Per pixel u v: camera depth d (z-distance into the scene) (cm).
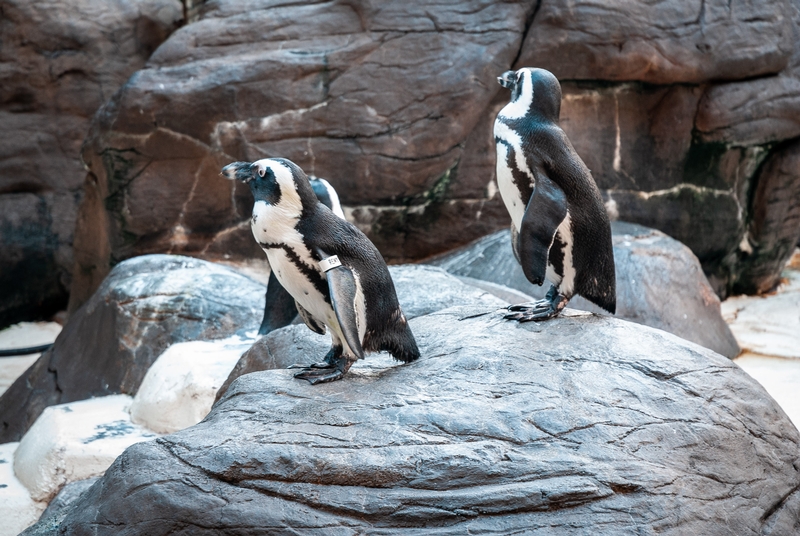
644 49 995
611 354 441
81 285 1192
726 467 388
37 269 1317
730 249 1179
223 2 1064
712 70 1028
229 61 1003
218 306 807
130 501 355
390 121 987
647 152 1080
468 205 1071
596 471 358
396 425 377
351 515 344
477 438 371
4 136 1270
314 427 379
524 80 468
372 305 414
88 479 600
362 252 412
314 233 401
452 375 423
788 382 813
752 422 420
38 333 1282
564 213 447
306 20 1028
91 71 1285
